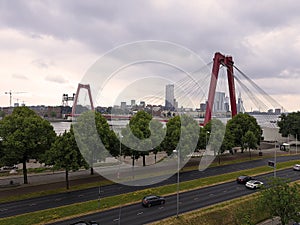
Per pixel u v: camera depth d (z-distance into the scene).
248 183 45.75
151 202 36.16
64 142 42.69
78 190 42.84
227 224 33.97
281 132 101.88
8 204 36.50
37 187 44.03
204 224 32.62
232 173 55.53
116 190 42.69
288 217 29.80
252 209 36.69
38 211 33.66
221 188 45.31
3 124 44.91
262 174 56.06
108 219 31.97
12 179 48.78
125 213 33.81
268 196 30.86
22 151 43.69
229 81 95.38
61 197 39.47
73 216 32.62
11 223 30.16
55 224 30.53
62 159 42.62
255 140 74.81
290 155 80.69
